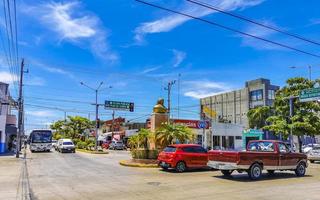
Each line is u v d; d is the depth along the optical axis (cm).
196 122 5525
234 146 5891
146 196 1277
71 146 4909
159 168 2425
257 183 1659
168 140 2609
